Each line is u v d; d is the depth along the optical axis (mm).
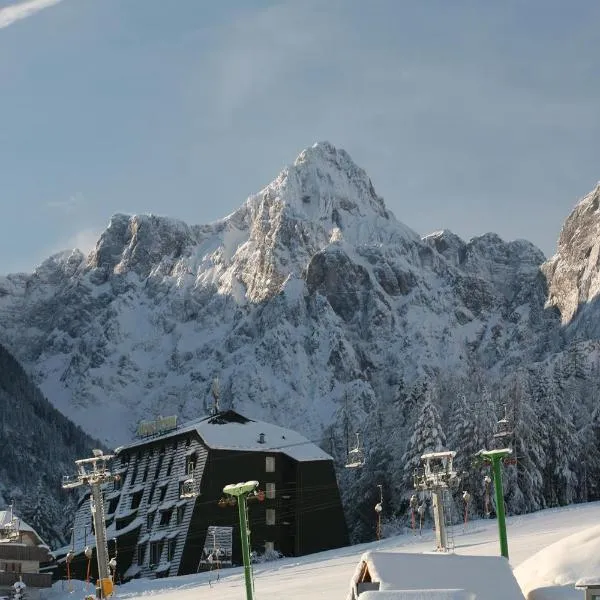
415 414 125312
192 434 117938
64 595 93312
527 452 111375
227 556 110688
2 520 103625
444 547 60969
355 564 76062
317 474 118000
